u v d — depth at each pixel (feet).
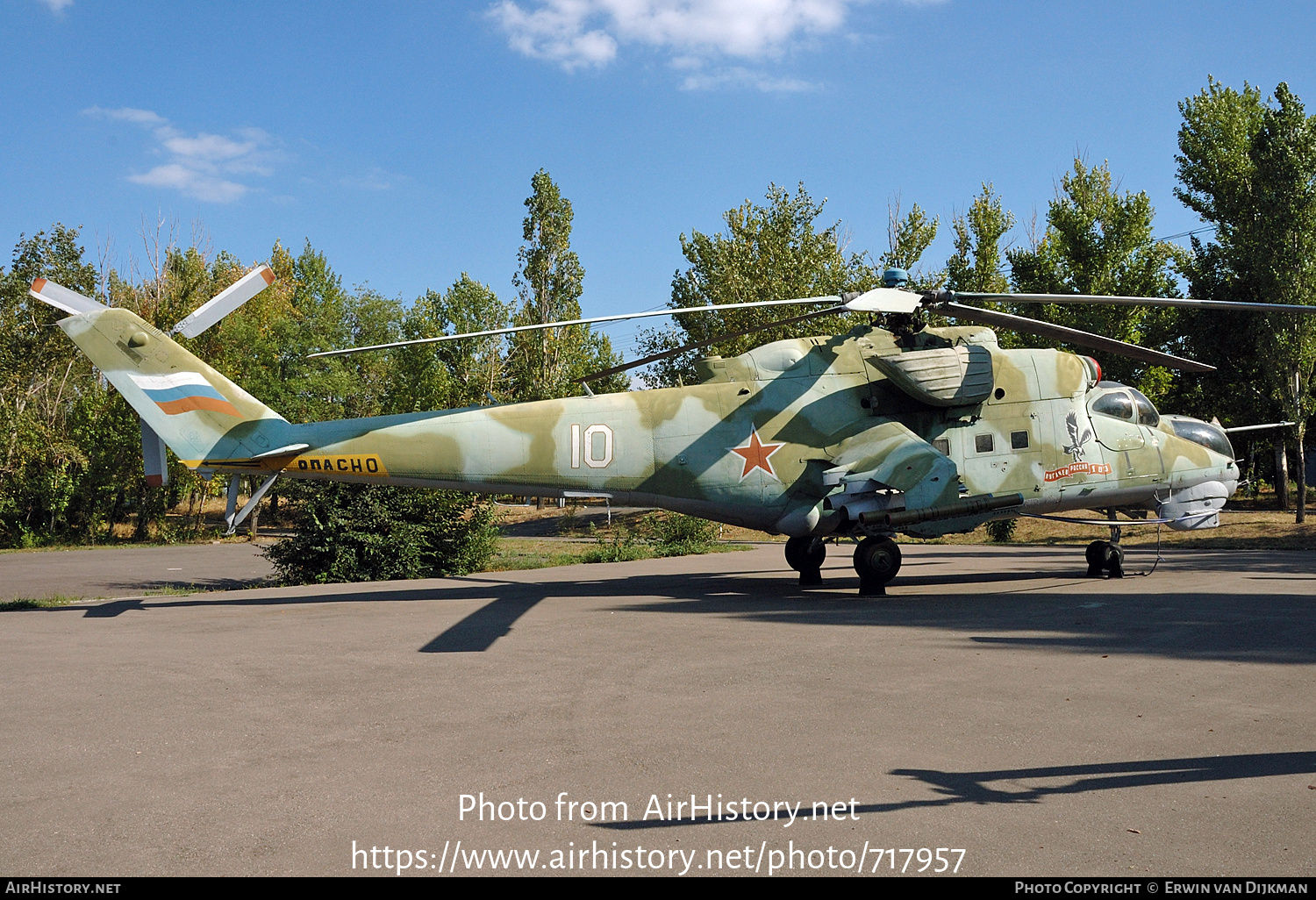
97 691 25.50
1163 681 23.86
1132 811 14.79
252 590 55.62
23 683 26.73
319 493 62.90
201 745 19.84
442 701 23.63
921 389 44.93
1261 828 13.97
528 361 160.25
